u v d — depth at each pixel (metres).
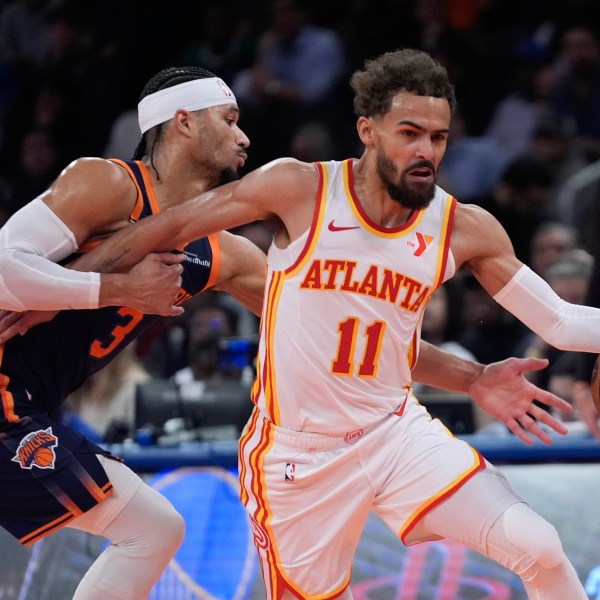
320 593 11.31
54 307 11.18
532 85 30.66
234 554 14.40
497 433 15.80
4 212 30.36
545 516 14.58
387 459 11.09
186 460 14.85
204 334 19.22
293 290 10.80
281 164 10.87
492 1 33.72
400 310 10.82
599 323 11.15
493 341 22.83
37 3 34.22
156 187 12.20
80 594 11.58
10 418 11.52
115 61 33.34
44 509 11.57
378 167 10.53
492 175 29.33
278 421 11.23
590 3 32.75
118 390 18.86
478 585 13.98
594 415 14.58
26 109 33.12
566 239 23.25
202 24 34.66
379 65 10.58
